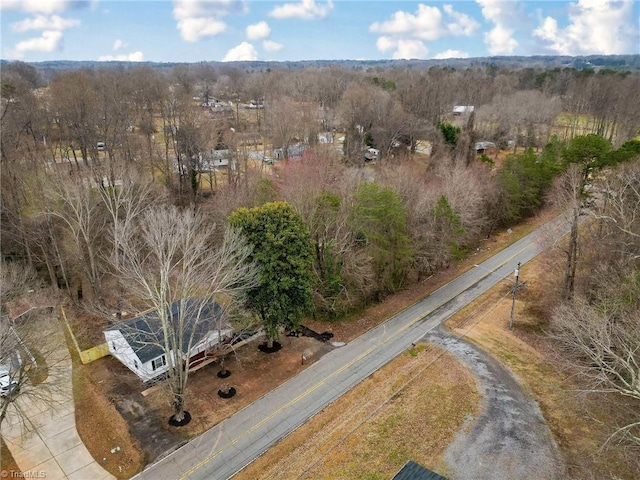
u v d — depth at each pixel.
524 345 35.69
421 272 47.69
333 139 85.56
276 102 93.88
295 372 33.28
